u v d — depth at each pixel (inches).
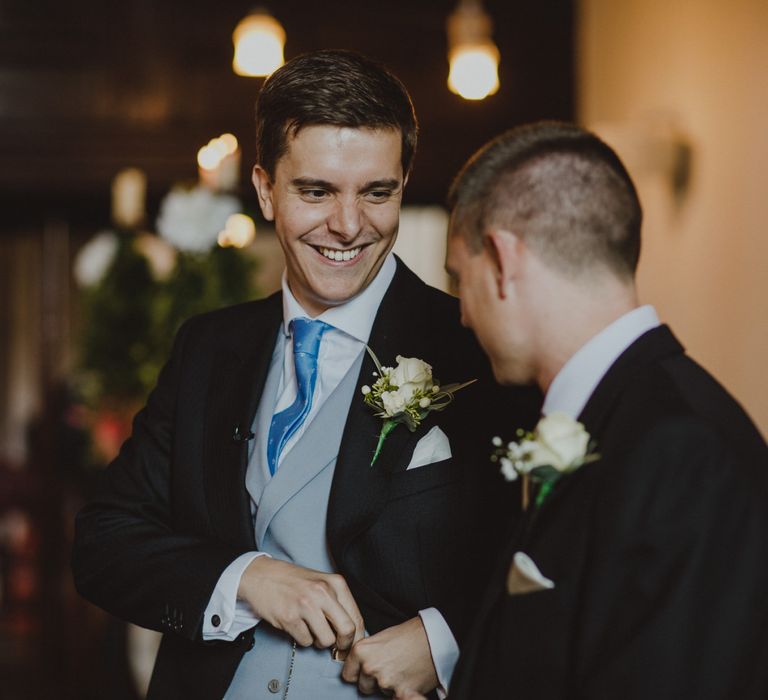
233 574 77.3
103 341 165.0
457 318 85.0
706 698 53.0
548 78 223.0
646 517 55.2
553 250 60.7
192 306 162.4
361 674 75.4
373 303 82.5
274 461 81.2
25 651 245.0
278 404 83.6
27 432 258.4
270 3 218.2
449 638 75.5
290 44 218.2
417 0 219.8
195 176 218.1
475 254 63.4
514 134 63.9
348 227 75.3
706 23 158.4
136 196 183.3
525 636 58.9
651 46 184.9
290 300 83.2
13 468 238.1
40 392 238.1
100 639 223.1
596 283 60.9
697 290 167.3
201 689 79.8
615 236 60.8
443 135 222.1
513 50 222.7
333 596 74.7
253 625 77.7
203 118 218.2
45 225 239.9
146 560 80.7
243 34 195.0
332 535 77.5
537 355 62.6
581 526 58.1
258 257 165.5
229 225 162.1
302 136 75.2
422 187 223.8
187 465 84.0
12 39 216.5
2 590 261.9
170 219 160.1
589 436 59.5
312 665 78.3
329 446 79.9
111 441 175.3
